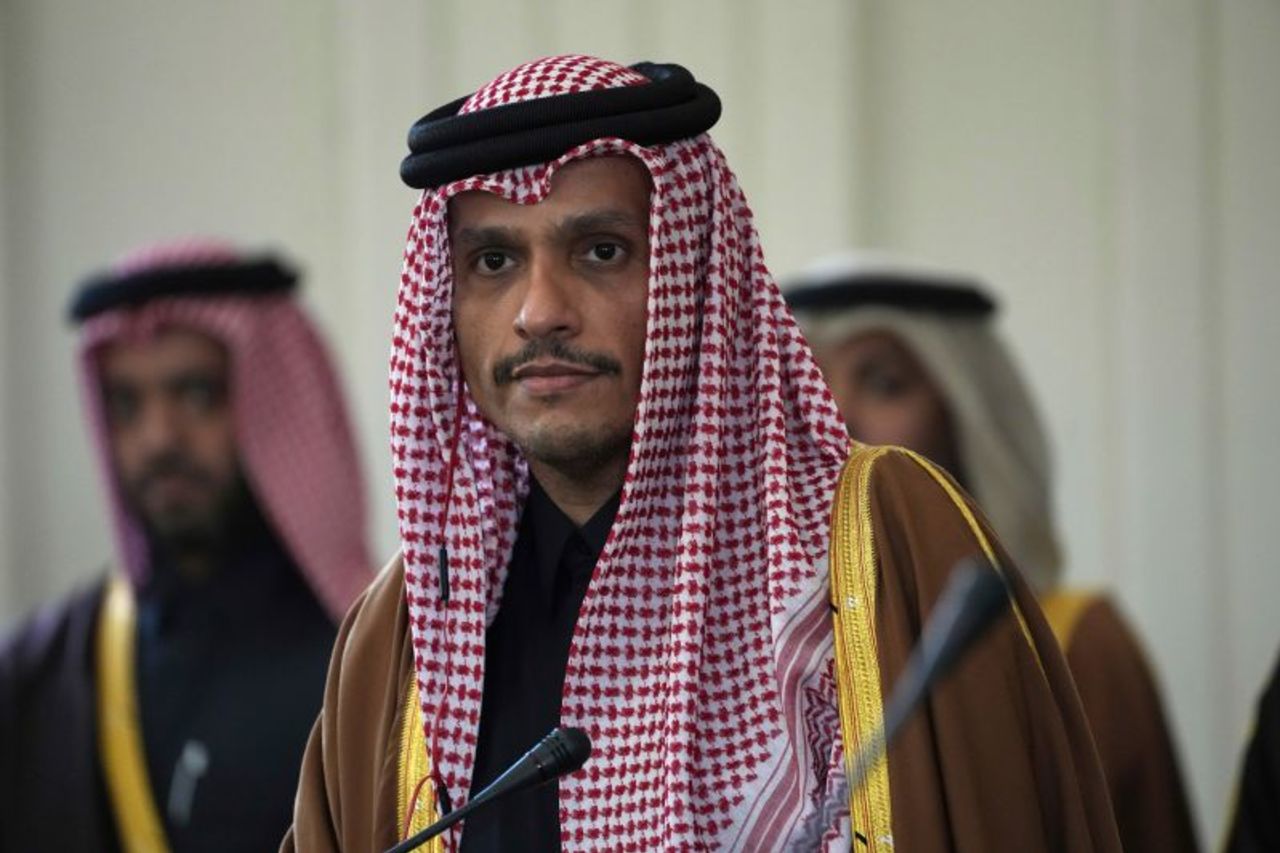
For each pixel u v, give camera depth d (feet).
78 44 58.08
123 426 43.45
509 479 24.85
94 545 57.16
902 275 44.32
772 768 22.82
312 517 43.29
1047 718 22.91
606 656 23.62
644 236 23.65
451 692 24.08
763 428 23.49
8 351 57.31
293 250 56.39
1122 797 40.04
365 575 43.75
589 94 23.35
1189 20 51.08
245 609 42.34
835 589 22.97
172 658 41.98
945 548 23.11
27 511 57.26
